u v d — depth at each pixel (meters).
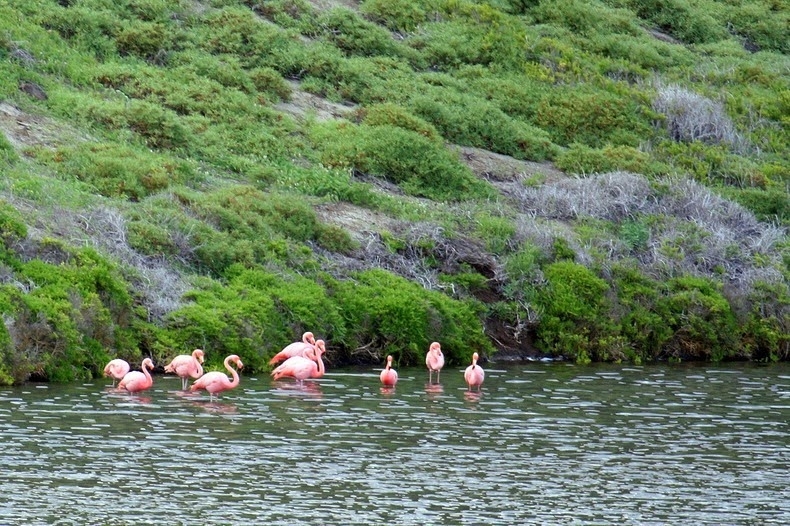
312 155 62.41
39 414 34.88
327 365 46.56
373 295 49.03
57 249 43.94
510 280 53.22
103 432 33.00
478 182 63.03
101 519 25.98
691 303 55.09
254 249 49.78
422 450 32.41
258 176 58.03
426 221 55.97
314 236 52.75
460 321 50.12
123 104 60.41
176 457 30.77
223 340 43.81
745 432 36.06
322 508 27.19
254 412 36.41
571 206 62.09
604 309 53.47
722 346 54.81
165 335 43.22
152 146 58.84
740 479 30.62
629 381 45.69
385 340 48.00
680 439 34.88
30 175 50.28
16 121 56.12
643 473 30.94
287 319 46.38
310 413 36.56
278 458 31.05
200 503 27.22
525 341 52.12
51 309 40.66
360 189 57.97
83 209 48.53
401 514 26.97
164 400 37.72
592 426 36.25
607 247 58.06
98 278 43.19
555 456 32.31
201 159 59.06
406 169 62.38
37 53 62.78
